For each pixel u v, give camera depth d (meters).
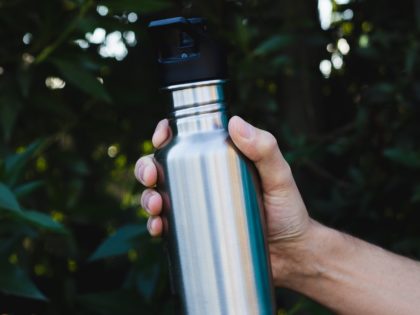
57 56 1.59
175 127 0.96
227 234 0.93
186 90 0.94
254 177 0.98
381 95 2.05
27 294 1.29
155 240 1.54
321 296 1.30
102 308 1.56
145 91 1.98
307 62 2.29
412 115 2.05
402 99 2.04
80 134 2.00
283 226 1.19
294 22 2.13
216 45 0.94
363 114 2.12
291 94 2.31
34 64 1.61
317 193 2.21
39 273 1.89
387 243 1.98
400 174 1.99
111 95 1.90
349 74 2.36
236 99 2.06
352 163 2.19
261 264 0.96
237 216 0.94
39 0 1.60
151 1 1.46
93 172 2.22
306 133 2.31
